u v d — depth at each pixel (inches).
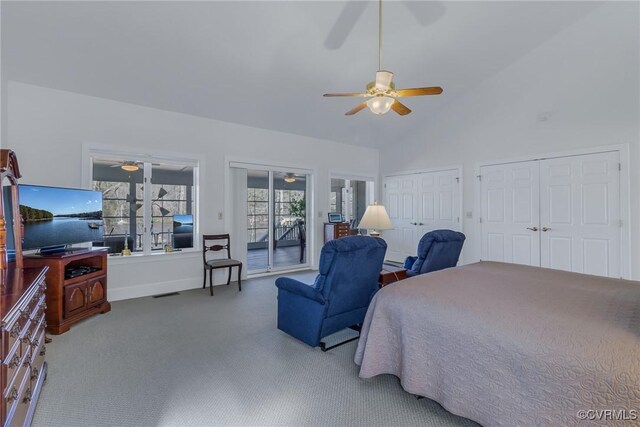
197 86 156.5
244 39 132.0
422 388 71.3
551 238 176.7
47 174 139.5
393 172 266.1
